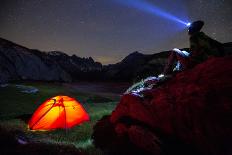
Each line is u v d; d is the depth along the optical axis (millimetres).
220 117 3176
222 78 3412
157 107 3904
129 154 3902
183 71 4176
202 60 4141
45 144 3520
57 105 5336
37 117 5219
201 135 3338
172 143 3711
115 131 4621
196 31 4199
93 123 5574
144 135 3875
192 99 3502
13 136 3562
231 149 3049
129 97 4391
